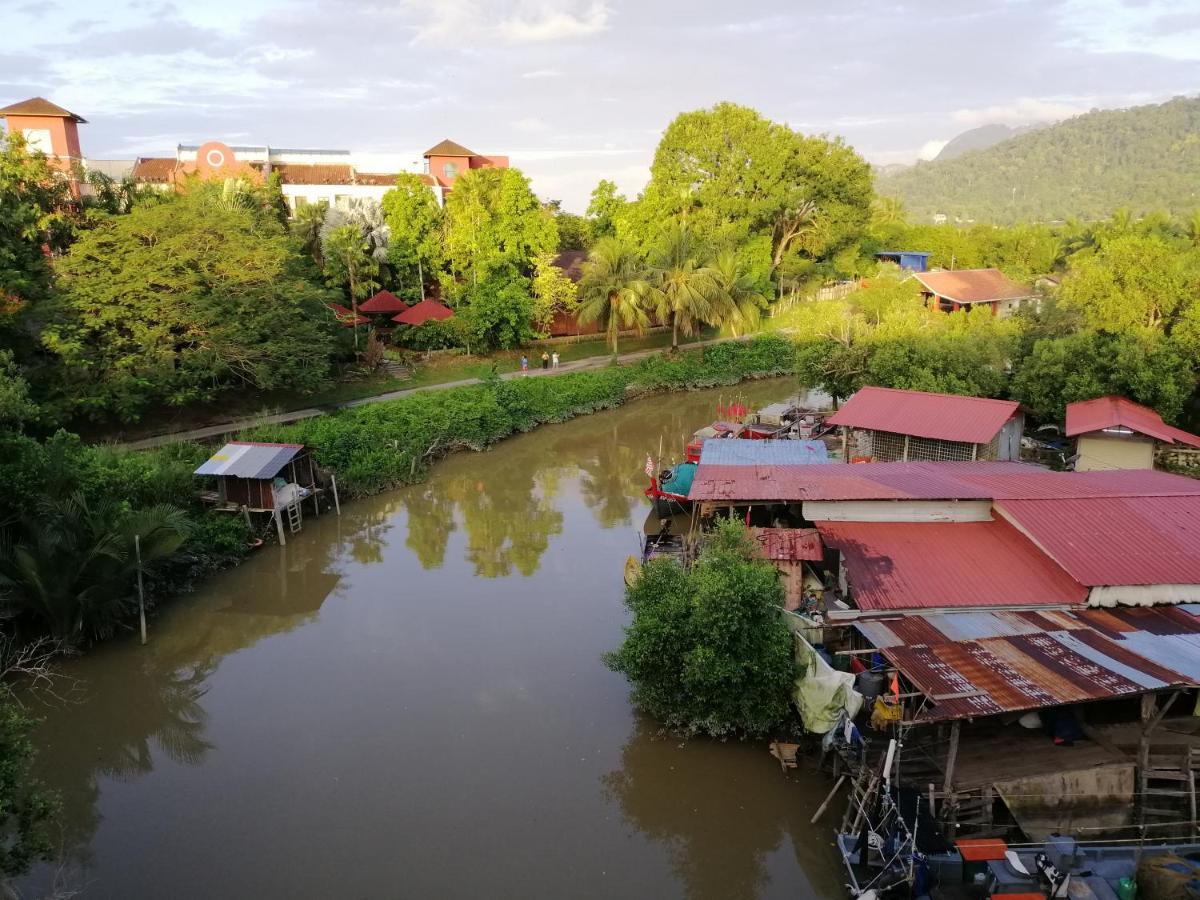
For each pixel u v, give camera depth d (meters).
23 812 11.73
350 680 20.75
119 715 19.55
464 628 23.53
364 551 30.09
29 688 20.47
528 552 29.70
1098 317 35.34
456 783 16.55
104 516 23.06
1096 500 20.69
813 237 83.25
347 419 38.56
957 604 17.67
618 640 22.52
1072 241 93.69
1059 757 14.62
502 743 17.84
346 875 14.16
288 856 14.64
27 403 24.08
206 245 37.25
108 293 33.62
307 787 16.55
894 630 16.64
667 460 42.88
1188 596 17.53
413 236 58.62
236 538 28.77
